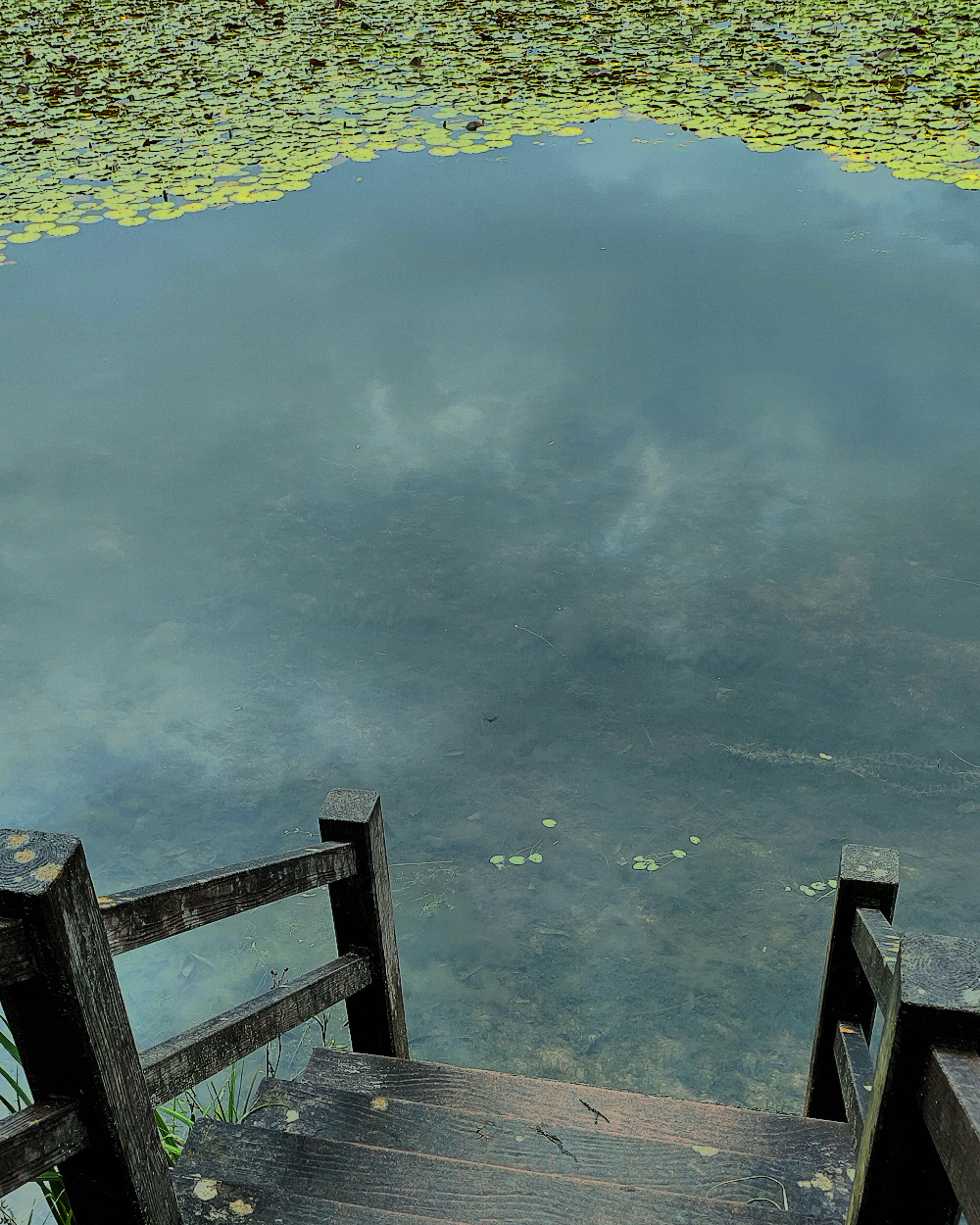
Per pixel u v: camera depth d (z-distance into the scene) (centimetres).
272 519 714
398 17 1733
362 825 273
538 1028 421
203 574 671
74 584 666
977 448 743
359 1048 320
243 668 604
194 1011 438
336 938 306
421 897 474
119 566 680
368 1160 248
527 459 755
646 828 502
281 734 561
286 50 1594
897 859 250
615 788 522
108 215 1065
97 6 1881
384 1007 308
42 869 150
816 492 705
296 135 1273
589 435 775
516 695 575
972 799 503
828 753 531
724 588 633
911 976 143
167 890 188
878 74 1353
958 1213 161
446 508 714
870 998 269
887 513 684
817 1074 291
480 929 460
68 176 1189
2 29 1773
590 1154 265
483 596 641
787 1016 421
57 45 1677
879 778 516
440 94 1390
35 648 619
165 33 1708
